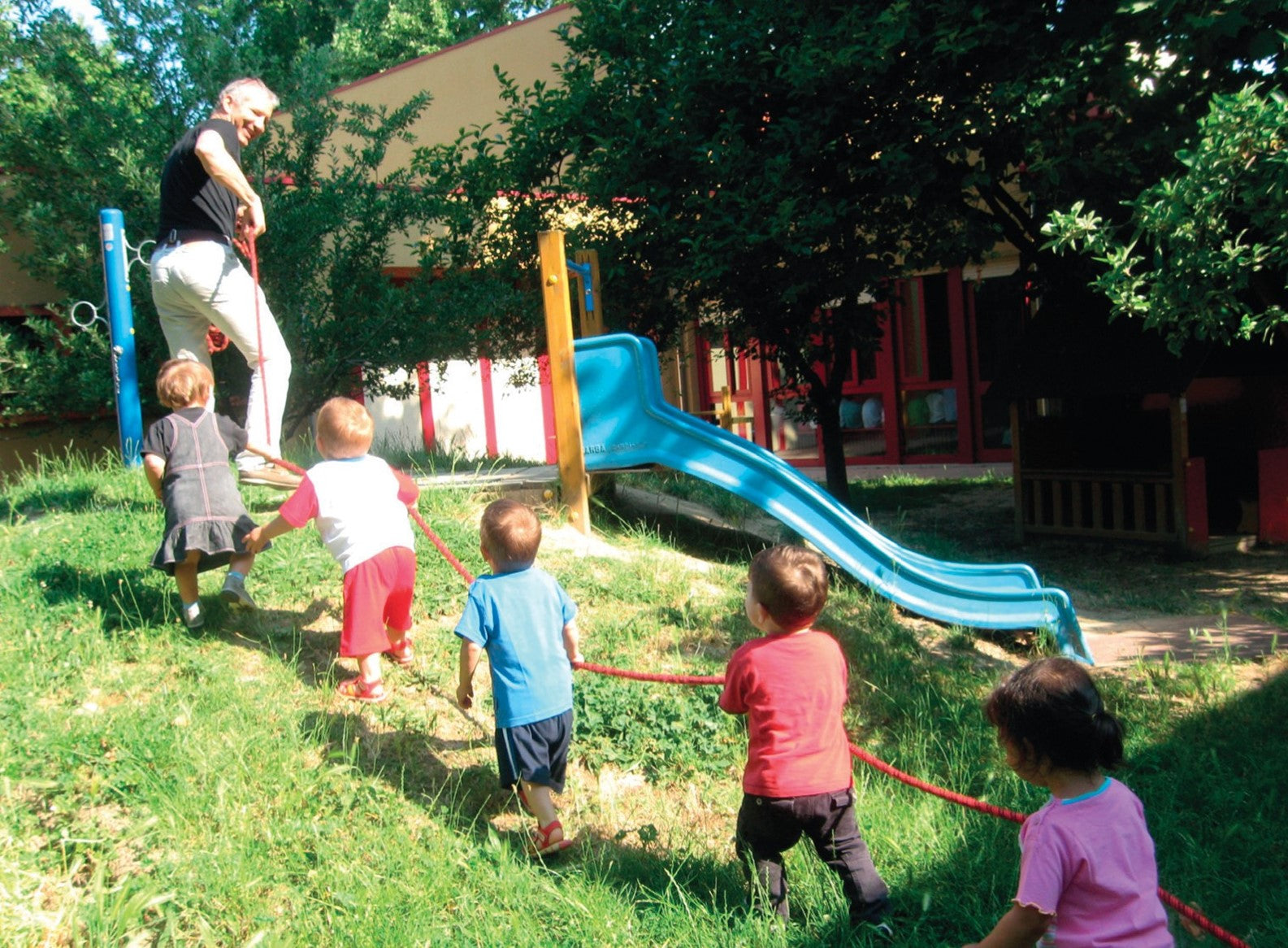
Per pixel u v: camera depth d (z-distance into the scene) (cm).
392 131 1054
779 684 356
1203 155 628
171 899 338
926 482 1430
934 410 1675
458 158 1057
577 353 742
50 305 986
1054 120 847
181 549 484
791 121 896
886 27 848
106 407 938
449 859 380
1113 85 786
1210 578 889
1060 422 1063
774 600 360
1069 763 260
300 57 1038
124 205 905
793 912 372
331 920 341
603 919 354
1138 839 259
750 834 361
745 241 909
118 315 783
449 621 561
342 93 1597
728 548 789
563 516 735
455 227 1048
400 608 491
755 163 934
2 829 358
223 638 512
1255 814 444
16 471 1002
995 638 700
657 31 1000
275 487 645
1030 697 262
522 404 1593
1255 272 702
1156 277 686
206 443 506
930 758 496
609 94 1012
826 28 905
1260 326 669
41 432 1018
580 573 641
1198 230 650
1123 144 818
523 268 1053
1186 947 352
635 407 741
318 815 394
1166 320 675
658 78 971
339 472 477
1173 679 604
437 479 793
